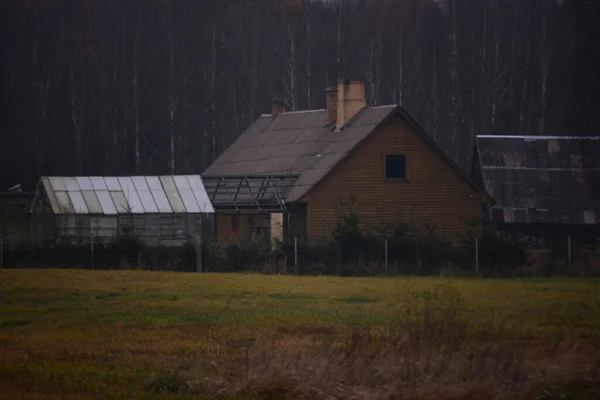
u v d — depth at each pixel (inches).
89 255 6471.5
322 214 7716.5
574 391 2391.7
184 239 7381.9
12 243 6825.8
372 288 5064.0
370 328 3095.5
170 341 3179.1
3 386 2460.6
